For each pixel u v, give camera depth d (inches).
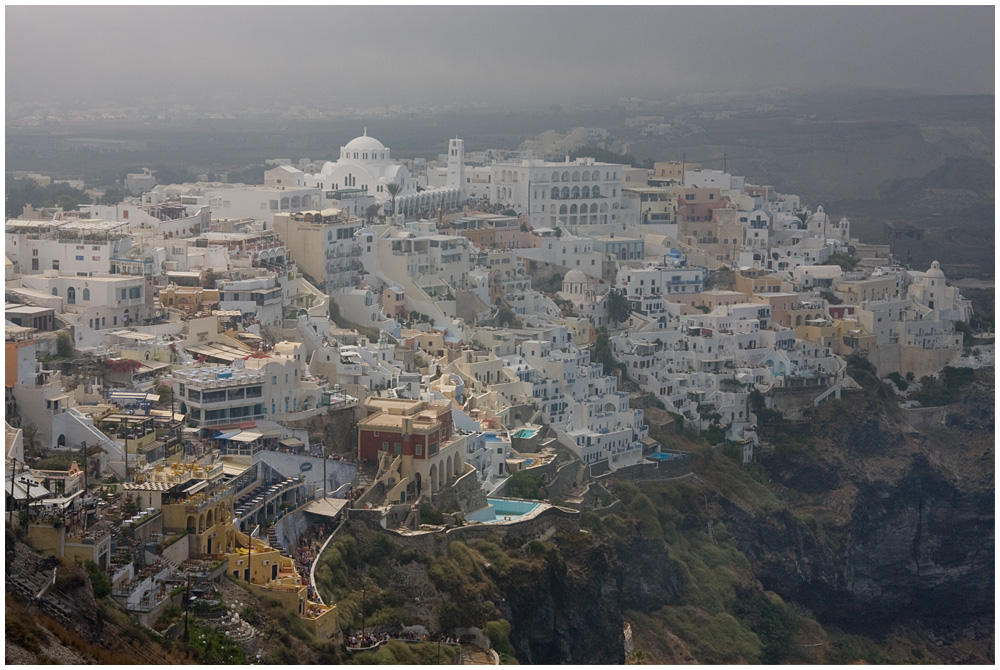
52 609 6939.0
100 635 7052.2
